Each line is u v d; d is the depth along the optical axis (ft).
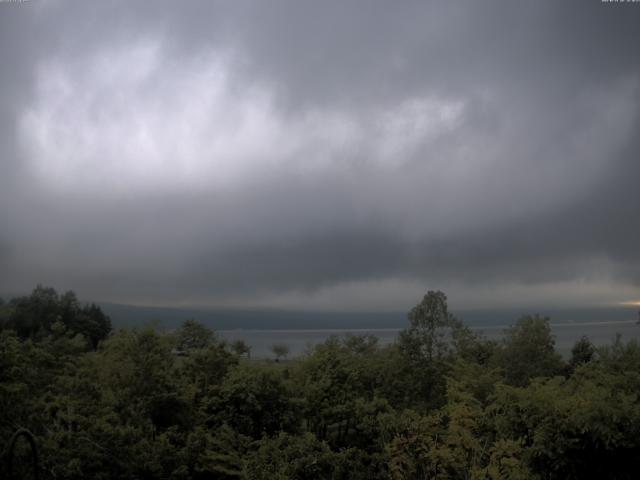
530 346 66.39
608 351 52.80
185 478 45.50
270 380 56.13
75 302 216.13
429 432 41.65
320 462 44.09
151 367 55.72
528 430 37.73
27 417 43.42
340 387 59.72
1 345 47.83
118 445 42.37
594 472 36.04
